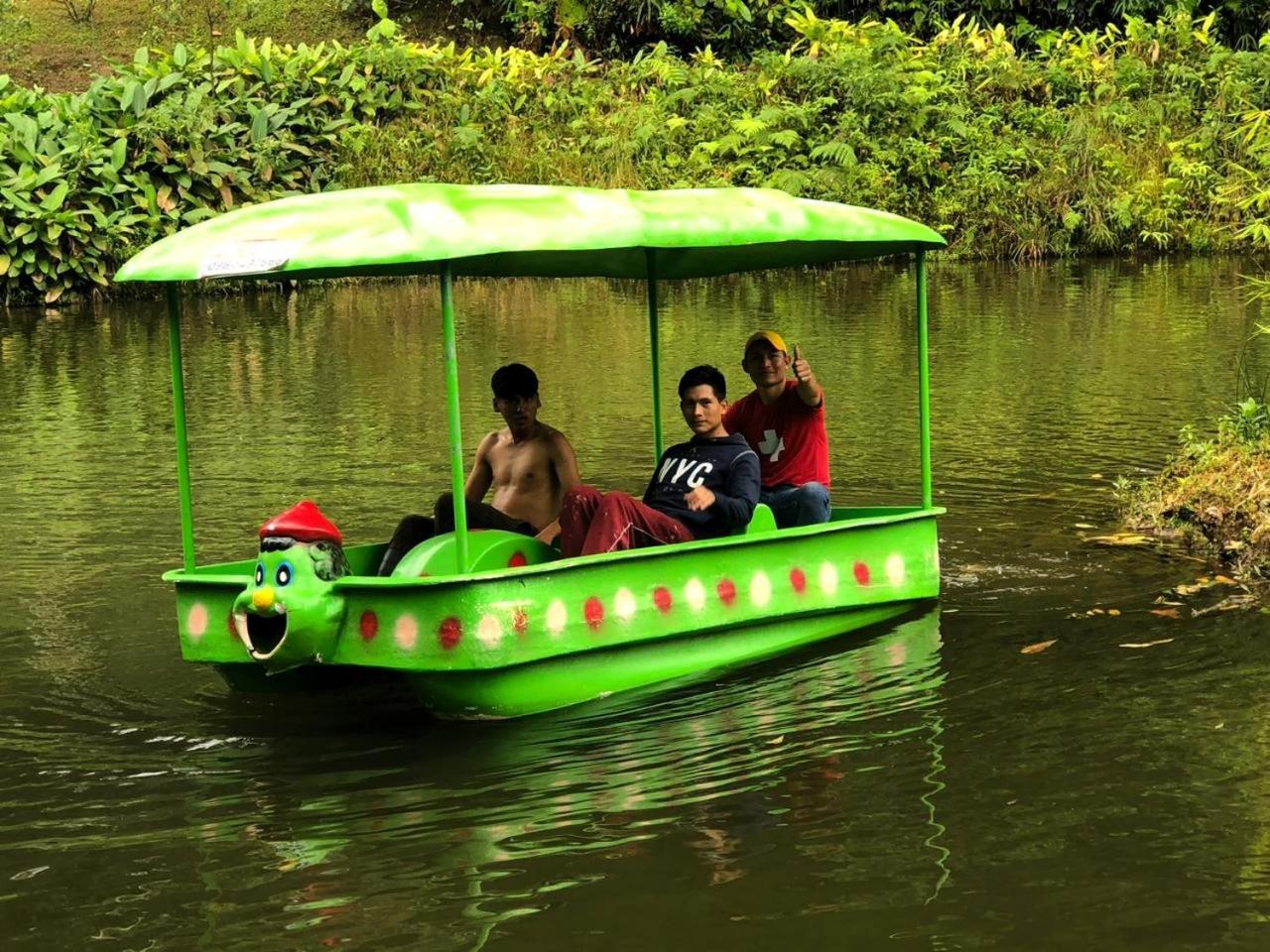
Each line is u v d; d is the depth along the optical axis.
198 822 4.69
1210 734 5.17
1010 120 24.67
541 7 28.89
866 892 4.16
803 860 4.34
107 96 22.38
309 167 23.66
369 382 13.34
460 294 20.45
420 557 5.59
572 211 5.69
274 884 4.28
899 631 6.39
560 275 7.71
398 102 24.75
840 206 6.44
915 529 6.67
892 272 21.73
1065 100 25.38
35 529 8.38
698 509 6.04
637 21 28.62
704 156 23.75
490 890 4.21
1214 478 8.00
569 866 4.33
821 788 4.82
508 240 5.40
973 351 14.10
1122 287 18.94
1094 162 23.36
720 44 28.80
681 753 5.13
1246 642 6.11
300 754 5.21
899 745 5.16
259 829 4.62
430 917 4.07
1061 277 20.34
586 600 5.55
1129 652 6.03
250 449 10.49
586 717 5.47
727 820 4.60
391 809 4.73
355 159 23.58
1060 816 4.58
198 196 22.17
